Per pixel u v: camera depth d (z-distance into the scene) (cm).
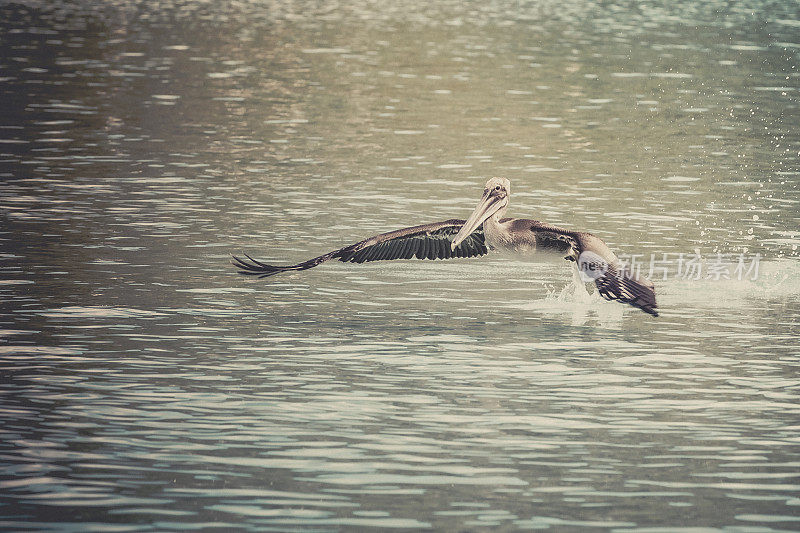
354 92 3136
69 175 2170
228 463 962
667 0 5844
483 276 1622
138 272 1574
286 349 1276
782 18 5125
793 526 859
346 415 1079
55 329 1321
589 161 2386
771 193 2123
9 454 971
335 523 855
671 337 1343
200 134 2580
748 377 1205
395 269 1648
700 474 954
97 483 919
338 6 5262
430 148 2495
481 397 1135
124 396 1116
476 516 870
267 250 1706
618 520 866
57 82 3136
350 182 2175
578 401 1127
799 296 1525
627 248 1741
